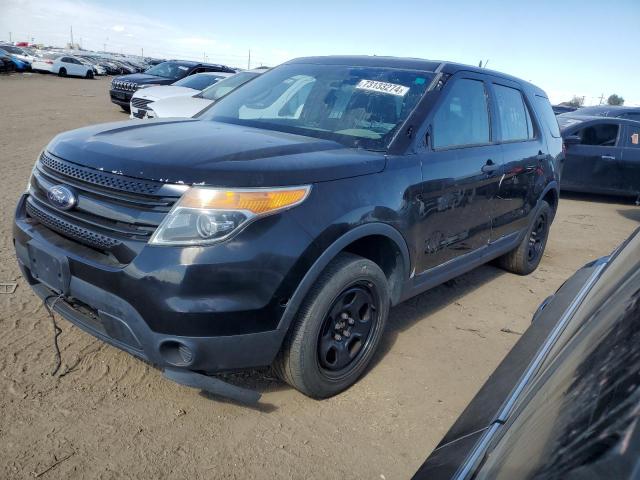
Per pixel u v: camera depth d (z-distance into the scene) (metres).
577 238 7.43
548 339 1.79
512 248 4.96
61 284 2.60
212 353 2.39
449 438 1.54
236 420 2.70
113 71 53.22
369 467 2.49
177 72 16.16
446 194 3.47
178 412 2.71
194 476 2.31
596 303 1.53
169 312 2.29
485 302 4.64
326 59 4.23
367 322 3.04
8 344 3.13
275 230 2.43
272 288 2.42
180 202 2.35
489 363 3.56
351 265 2.77
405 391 3.12
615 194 10.15
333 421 2.78
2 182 7.00
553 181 5.29
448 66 3.87
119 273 2.36
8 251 4.62
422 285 3.51
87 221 2.54
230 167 2.45
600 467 0.77
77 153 2.71
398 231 3.05
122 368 3.02
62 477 2.23
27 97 19.91
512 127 4.64
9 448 2.35
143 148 2.63
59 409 2.63
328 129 3.43
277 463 2.44
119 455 2.38
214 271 2.30
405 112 3.44
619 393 0.86
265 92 4.03
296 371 2.71
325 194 2.64
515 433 1.15
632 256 1.60
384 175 2.99
